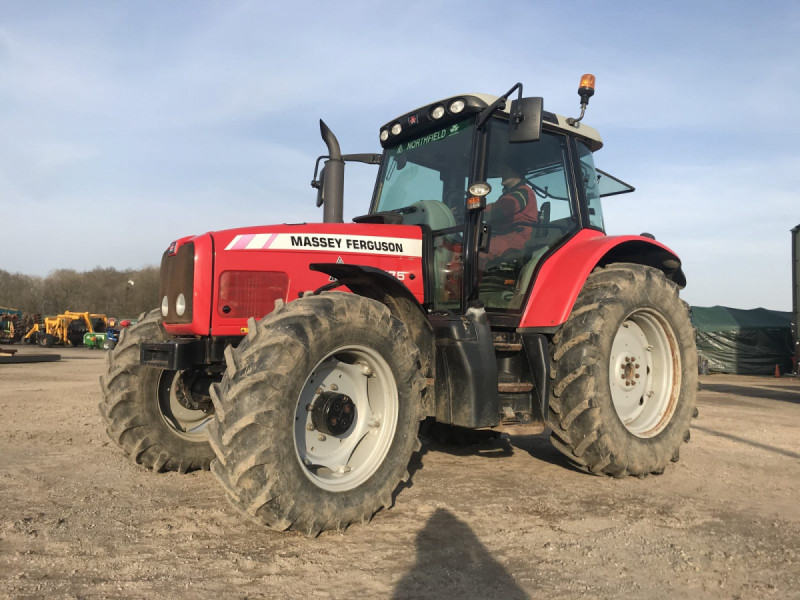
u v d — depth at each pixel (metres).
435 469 4.23
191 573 2.37
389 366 3.14
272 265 3.55
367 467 3.07
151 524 2.94
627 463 3.87
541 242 4.41
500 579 2.36
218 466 2.67
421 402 3.33
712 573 2.46
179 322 3.49
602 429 3.76
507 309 4.17
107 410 3.87
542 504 3.37
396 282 3.32
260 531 2.86
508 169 4.31
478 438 5.06
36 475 3.90
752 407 8.39
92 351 27.73
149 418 3.92
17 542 2.68
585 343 3.82
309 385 2.96
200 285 3.38
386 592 2.23
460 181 4.16
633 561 2.57
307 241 3.69
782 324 17.59
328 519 2.80
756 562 2.59
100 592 2.19
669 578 2.41
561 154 4.66
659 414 4.33
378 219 4.21
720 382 14.15
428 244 4.10
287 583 2.29
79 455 4.52
